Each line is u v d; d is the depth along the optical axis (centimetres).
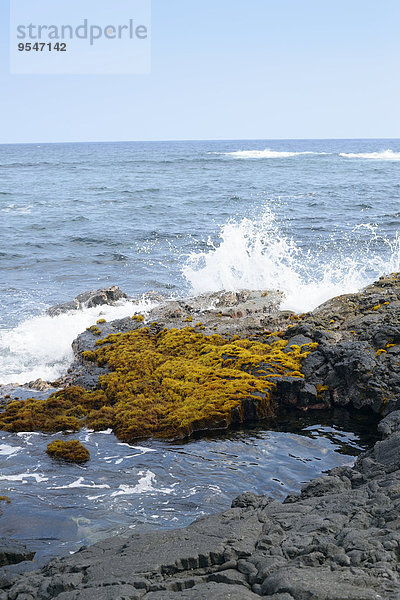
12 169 9194
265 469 902
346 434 1024
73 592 525
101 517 772
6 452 959
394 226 3216
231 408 1060
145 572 550
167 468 907
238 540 599
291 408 1130
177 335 1360
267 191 5244
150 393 1138
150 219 3659
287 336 1332
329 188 5416
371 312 1382
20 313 1769
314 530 611
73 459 930
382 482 715
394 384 1104
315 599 480
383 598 479
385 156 11388
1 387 1237
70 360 1419
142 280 2195
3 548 680
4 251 2691
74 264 2462
